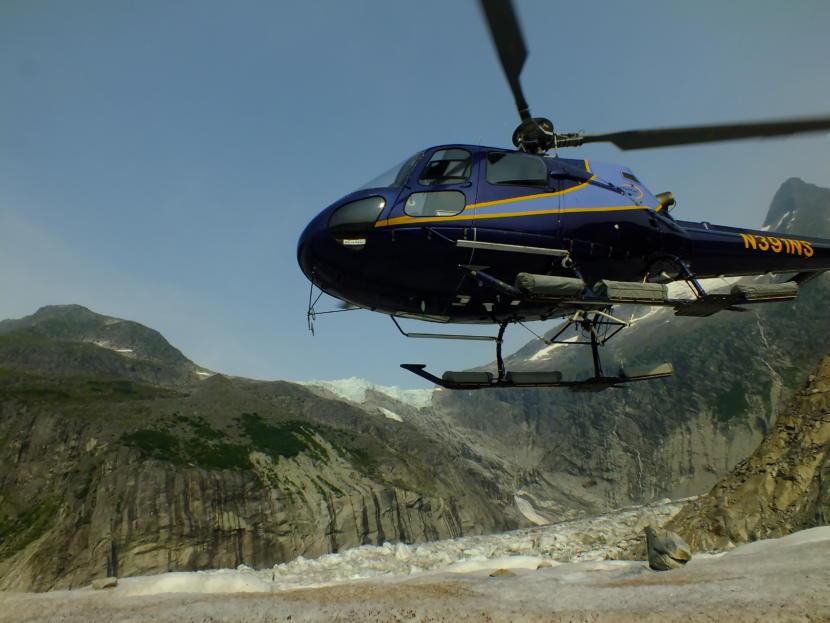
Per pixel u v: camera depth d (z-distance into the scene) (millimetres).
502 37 10938
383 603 5219
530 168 11953
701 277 14328
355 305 12969
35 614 5207
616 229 12156
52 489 85062
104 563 70875
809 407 19734
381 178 11961
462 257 11250
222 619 4789
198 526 79875
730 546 17391
